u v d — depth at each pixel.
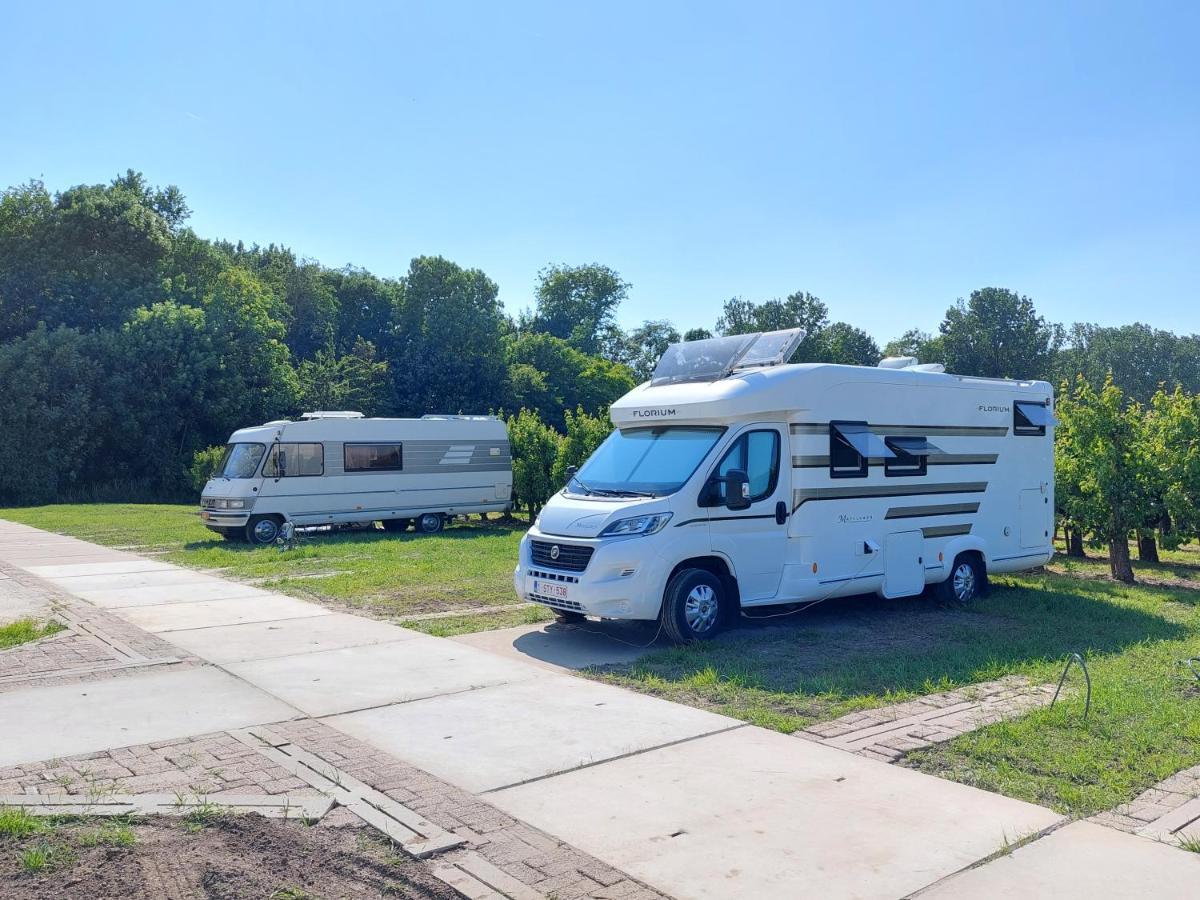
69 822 4.83
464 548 18.45
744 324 81.50
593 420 24.22
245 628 10.27
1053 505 12.88
